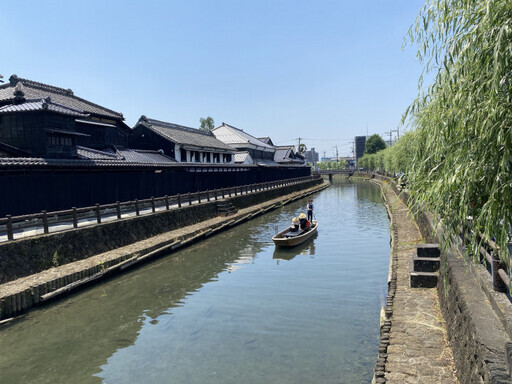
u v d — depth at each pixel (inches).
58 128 726.5
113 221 650.2
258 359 327.3
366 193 2087.8
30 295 427.2
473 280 273.6
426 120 162.6
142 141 1416.1
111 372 313.6
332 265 625.6
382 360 252.4
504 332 193.9
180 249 753.0
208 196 1093.1
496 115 124.6
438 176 154.8
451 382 225.6
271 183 1782.7
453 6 151.4
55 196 656.4
